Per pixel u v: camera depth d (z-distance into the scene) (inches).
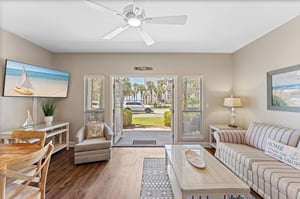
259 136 130.3
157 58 207.8
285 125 127.8
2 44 138.1
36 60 177.6
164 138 256.5
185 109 208.2
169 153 117.3
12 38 147.4
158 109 414.0
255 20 123.3
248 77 175.8
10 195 57.1
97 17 119.3
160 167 140.6
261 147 125.7
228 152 131.8
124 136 271.9
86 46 183.0
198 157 107.1
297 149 95.6
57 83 186.2
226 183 76.2
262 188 93.7
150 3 100.3
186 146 135.8
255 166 98.6
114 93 215.3
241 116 190.2
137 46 183.3
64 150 190.4
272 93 141.3
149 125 397.4
